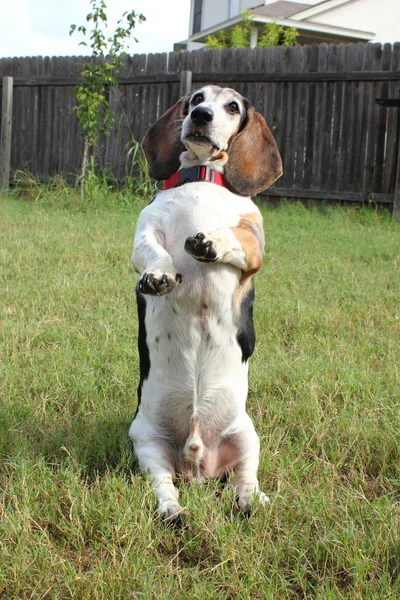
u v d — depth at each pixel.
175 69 12.73
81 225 9.52
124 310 5.62
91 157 12.41
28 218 10.03
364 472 3.31
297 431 3.68
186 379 3.09
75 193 12.52
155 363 3.13
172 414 3.14
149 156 3.56
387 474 3.25
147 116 12.95
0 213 10.34
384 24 21.34
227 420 3.16
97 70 12.17
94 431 3.53
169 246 3.08
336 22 20.98
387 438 3.48
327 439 3.56
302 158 11.91
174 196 3.15
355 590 2.34
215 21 25.55
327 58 11.66
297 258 7.90
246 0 23.59
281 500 2.89
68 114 13.55
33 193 13.00
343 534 2.62
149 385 3.16
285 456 3.36
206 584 2.37
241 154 3.34
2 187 13.81
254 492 2.90
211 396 3.12
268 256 7.93
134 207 11.55
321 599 2.29
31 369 4.30
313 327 5.39
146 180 12.55
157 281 2.75
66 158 13.70
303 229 9.79
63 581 2.36
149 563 2.44
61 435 3.49
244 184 3.33
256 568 2.43
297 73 11.72
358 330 5.32
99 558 2.52
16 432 3.50
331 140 11.67
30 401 3.87
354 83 11.42
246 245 2.92
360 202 11.54
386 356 4.78
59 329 5.07
